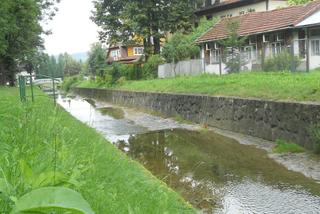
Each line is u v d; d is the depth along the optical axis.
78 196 1.84
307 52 21.73
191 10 43.78
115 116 28.41
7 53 36.31
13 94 18.19
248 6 39.69
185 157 13.89
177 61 36.88
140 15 40.88
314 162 11.90
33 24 33.47
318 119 12.86
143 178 6.89
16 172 3.10
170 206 5.53
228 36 30.73
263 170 11.59
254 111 16.72
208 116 20.72
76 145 6.80
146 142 17.23
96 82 54.00
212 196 9.31
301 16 27.23
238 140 16.48
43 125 6.29
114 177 5.89
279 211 8.30
